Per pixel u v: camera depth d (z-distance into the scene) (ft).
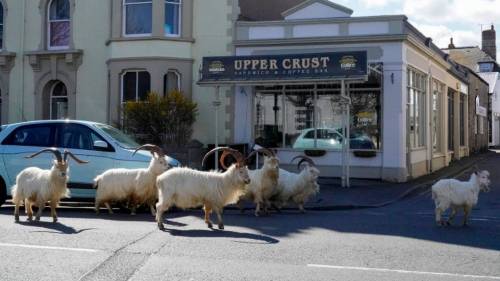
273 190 40.73
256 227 34.24
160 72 66.33
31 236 29.53
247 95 65.57
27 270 22.40
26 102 73.87
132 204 39.75
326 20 62.69
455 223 36.88
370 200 48.42
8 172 42.11
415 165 68.03
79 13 71.67
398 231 33.35
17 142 42.60
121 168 40.91
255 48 65.72
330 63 54.60
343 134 56.03
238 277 21.95
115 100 67.72
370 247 28.30
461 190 34.78
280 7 82.07
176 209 42.93
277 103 65.10
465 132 111.96
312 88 63.82
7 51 74.13
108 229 32.24
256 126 65.67
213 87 67.10
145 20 67.97
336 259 25.43
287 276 22.24
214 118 67.21
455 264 24.86
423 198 51.98
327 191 53.21
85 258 24.52
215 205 33.19
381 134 61.21
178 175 33.06
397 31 60.29
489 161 98.53
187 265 23.71
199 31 67.82
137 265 23.48
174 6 68.54
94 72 71.00
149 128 61.41
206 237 30.25
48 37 73.77
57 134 42.50
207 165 60.85
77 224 34.17
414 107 68.64
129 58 66.90
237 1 67.15
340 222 36.76
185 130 63.00
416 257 26.16
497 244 29.53
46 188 34.19
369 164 61.62
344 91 56.24
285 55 56.03
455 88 98.94
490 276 22.84
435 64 80.38
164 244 27.94
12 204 45.93
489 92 161.38
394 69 60.70
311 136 63.98
